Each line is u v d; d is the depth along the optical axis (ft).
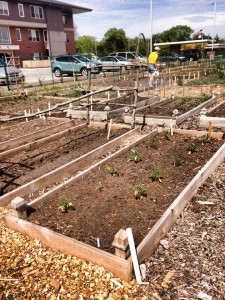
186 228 11.54
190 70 83.51
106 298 8.44
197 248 10.33
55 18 128.36
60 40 132.87
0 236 11.52
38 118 30.86
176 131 22.27
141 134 23.84
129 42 179.73
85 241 10.41
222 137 20.34
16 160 19.11
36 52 125.80
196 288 8.66
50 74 86.22
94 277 9.18
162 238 10.90
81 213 12.15
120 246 8.83
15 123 29.60
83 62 74.08
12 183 15.83
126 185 14.35
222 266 9.43
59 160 18.76
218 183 14.96
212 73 68.95
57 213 12.19
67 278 9.24
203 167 15.20
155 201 12.88
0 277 9.51
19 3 113.50
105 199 13.15
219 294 8.43
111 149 20.43
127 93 43.19
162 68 84.58
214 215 12.28
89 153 18.19
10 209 13.43
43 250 10.64
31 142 22.21
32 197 14.42
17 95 45.44
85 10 138.41
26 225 11.19
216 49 168.14
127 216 11.84
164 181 14.73
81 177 15.16
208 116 25.82
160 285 8.82
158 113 28.94
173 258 9.90
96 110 31.09
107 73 83.41
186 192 12.87
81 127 25.75
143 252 9.53
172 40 236.02
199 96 38.42
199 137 20.92
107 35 189.57
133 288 8.75
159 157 17.88
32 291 8.89
